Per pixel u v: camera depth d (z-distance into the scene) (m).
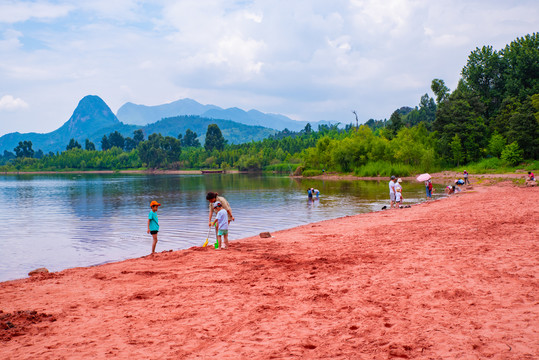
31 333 5.70
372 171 79.81
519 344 4.59
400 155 79.31
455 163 81.75
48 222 23.23
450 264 8.86
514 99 83.50
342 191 43.72
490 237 12.08
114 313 6.54
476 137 80.56
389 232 14.70
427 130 97.00
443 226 15.21
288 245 13.01
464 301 6.27
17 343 5.31
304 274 8.75
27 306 7.12
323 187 51.78
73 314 6.55
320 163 101.19
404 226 16.02
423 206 24.28
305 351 4.73
